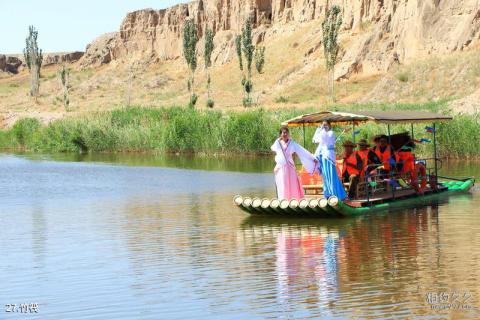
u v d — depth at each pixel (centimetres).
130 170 3481
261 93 11594
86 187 2773
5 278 1290
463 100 4534
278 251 1452
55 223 1886
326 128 1883
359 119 2056
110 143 5184
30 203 2320
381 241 1519
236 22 15975
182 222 1852
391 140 2153
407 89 7288
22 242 1620
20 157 4866
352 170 1964
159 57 18212
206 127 4422
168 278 1256
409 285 1170
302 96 10200
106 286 1216
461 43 7969
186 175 3148
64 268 1355
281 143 1894
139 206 2192
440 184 2283
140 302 1118
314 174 2033
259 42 14475
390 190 2119
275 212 1870
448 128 3272
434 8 8606
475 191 2302
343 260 1352
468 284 1167
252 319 1025
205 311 1066
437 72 7212
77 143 5397
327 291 1147
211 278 1248
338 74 9788
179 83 15575
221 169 3409
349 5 11825
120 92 16162
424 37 8581
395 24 9456
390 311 1041
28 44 14262
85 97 16050
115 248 1529
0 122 7600
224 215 1953
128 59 18762
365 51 9712
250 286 1190
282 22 14425
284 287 1177
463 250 1407
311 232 1648
